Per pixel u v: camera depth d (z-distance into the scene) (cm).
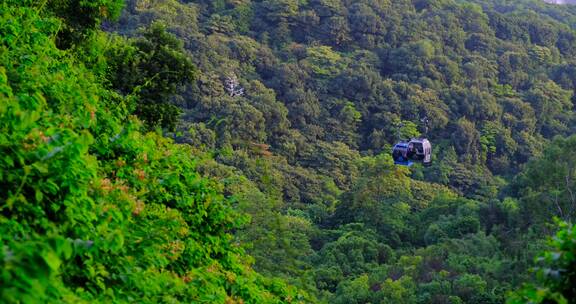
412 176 9344
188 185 1337
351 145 10081
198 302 941
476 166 10144
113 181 1084
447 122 10919
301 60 11706
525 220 5444
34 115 748
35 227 708
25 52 1321
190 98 8738
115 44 2630
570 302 627
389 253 5859
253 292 1178
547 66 14125
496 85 12644
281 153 8912
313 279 4653
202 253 1211
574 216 5025
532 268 660
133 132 1286
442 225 6372
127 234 838
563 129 11794
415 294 4322
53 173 734
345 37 13262
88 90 1485
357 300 4359
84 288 717
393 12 13875
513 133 11212
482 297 4091
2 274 486
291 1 13312
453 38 13875
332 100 10662
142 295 796
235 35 12050
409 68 12288
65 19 2242
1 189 704
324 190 8288
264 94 9319
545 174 5425
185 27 10906
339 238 6059
